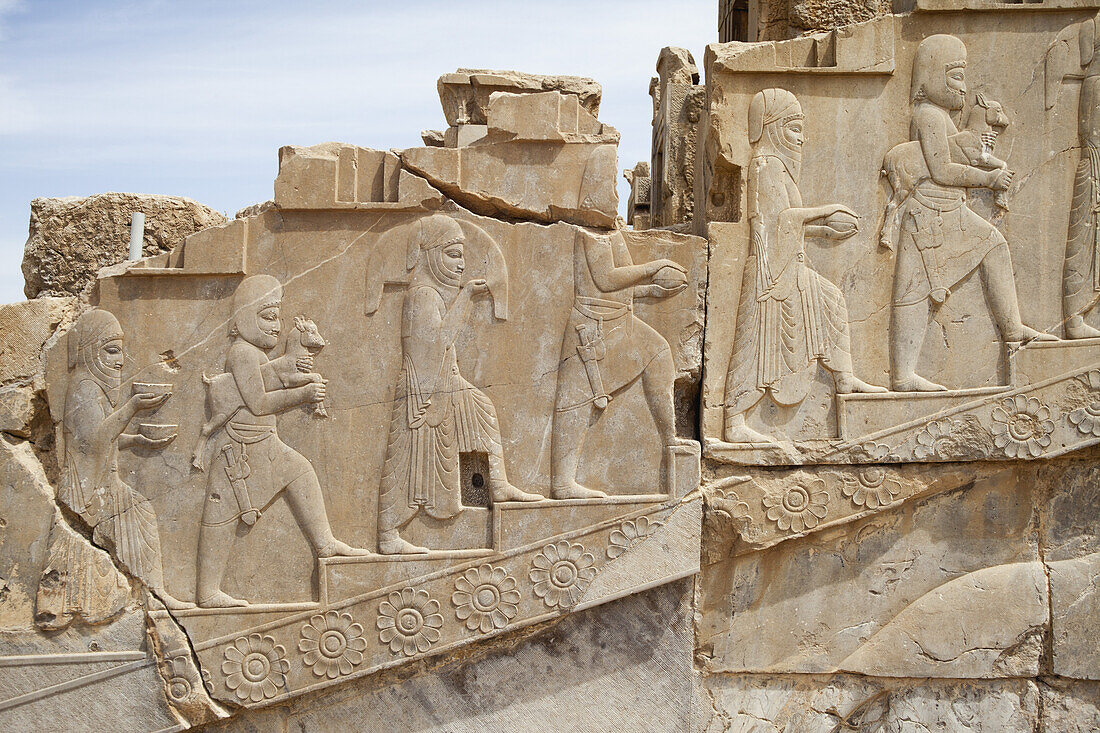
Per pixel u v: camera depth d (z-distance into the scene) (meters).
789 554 3.55
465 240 3.43
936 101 3.51
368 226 3.42
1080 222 3.53
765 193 3.48
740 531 3.45
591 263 3.41
